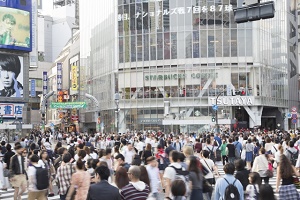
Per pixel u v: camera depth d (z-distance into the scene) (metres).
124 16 64.06
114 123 64.81
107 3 68.94
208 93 59.31
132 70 63.12
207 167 12.10
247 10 14.16
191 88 59.81
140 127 61.72
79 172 9.88
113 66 65.88
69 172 11.95
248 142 21.64
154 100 61.28
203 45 59.88
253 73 59.34
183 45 60.38
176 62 60.56
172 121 56.06
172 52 60.84
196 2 60.16
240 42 59.59
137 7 62.97
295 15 75.38
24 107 73.06
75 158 15.17
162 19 61.41
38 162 12.05
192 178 9.55
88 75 79.00
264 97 59.78
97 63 73.75
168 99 60.47
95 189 7.48
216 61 59.50
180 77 60.28
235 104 58.03
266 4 13.75
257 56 59.41
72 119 85.62
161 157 15.75
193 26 60.16
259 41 59.91
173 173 9.74
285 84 68.44
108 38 68.31
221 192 8.86
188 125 55.50
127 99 63.00
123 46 64.00
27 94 69.94
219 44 59.69
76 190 9.82
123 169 8.48
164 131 58.28
